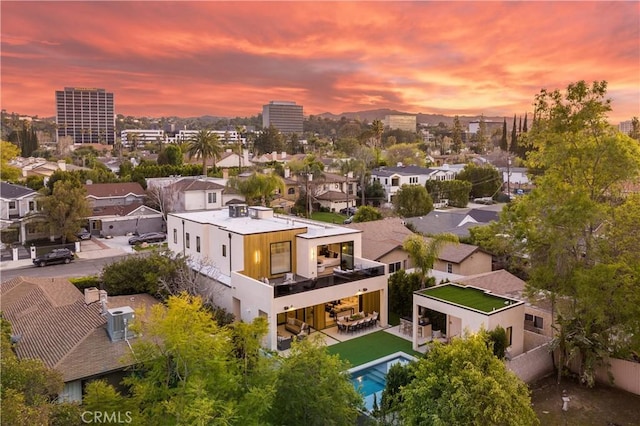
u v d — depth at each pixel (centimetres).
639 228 2041
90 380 1661
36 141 13362
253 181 6359
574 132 2256
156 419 1234
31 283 2588
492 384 1312
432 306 2414
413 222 4941
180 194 6019
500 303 2355
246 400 1266
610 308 1978
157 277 2664
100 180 7281
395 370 1755
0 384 1075
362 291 2758
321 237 2847
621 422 1848
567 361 2134
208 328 1362
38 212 5169
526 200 2238
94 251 4941
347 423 1370
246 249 2719
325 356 1386
